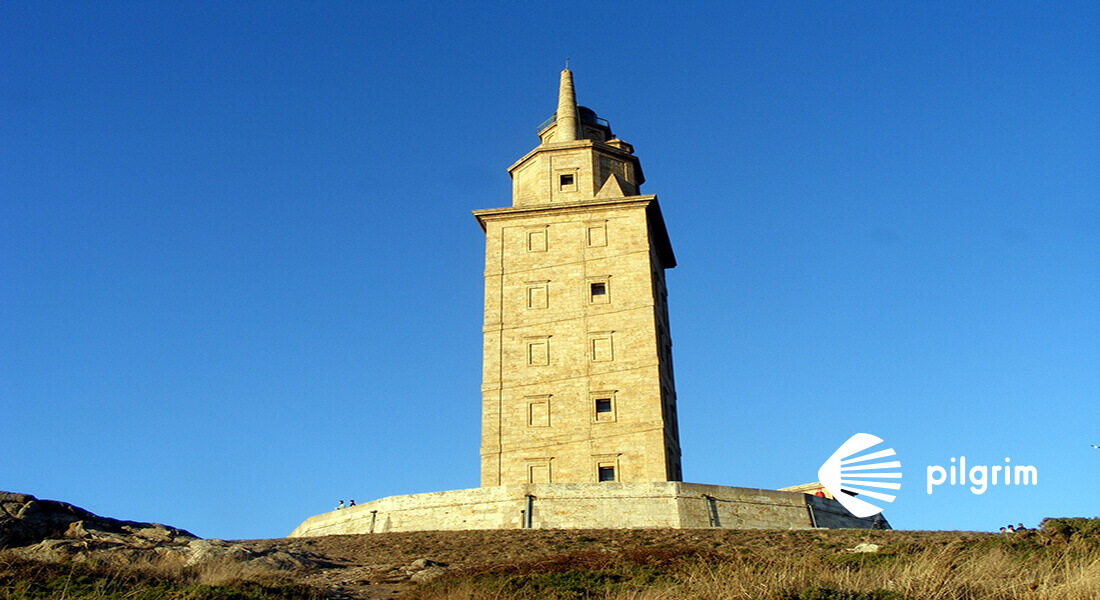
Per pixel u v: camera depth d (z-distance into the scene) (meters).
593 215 64.81
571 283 62.88
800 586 23.95
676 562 32.34
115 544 36.91
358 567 38.62
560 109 72.50
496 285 63.53
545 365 60.66
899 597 22.36
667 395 61.94
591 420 58.72
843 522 55.81
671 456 59.84
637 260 62.91
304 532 57.03
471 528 50.19
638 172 71.00
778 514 52.50
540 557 38.09
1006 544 29.59
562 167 67.62
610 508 50.19
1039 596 21.86
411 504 51.88
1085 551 25.19
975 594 22.56
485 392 60.38
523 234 64.94
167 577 30.88
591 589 28.12
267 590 28.75
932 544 32.28
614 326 61.12
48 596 27.03
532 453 58.34
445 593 29.75
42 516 37.62
